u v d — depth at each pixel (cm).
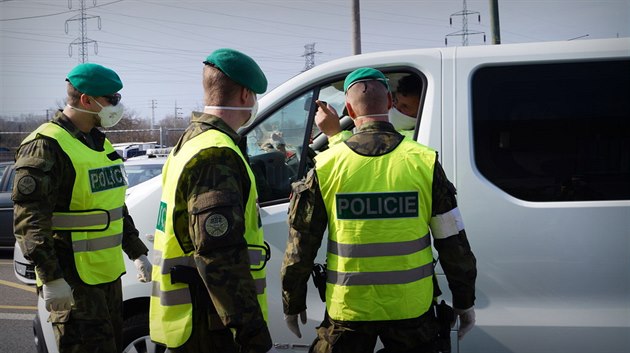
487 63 278
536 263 261
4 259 834
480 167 271
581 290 258
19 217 244
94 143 283
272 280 288
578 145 267
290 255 221
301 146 302
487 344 265
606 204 259
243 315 178
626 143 264
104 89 271
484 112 275
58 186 258
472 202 267
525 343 262
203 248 178
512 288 262
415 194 214
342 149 220
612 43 272
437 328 223
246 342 183
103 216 273
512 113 273
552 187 265
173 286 196
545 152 268
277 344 291
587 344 258
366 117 224
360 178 215
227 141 192
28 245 240
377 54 295
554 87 272
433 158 218
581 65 271
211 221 179
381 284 213
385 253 213
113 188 281
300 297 226
